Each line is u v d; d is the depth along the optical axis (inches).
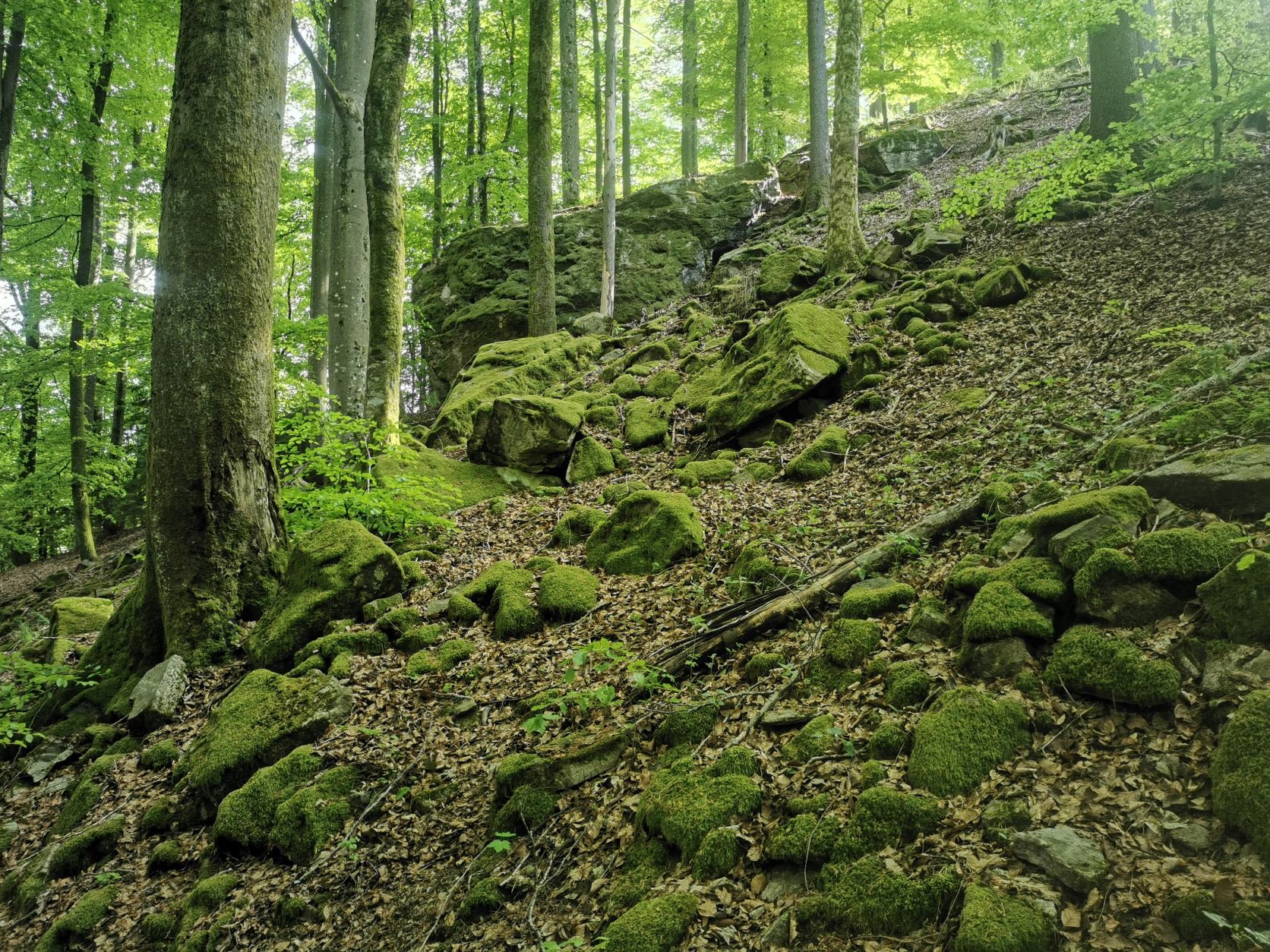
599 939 128.3
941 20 852.6
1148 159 405.1
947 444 282.8
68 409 867.4
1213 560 141.4
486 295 757.3
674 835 142.0
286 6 282.4
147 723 239.3
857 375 381.1
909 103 1255.5
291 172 725.9
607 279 673.0
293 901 164.4
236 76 266.8
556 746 182.5
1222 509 157.2
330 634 255.3
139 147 634.8
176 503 266.8
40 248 656.4
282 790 191.8
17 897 191.9
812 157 789.9
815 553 227.9
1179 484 164.4
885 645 171.3
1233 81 359.9
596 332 657.6
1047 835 112.3
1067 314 358.3
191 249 266.5
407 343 960.9
